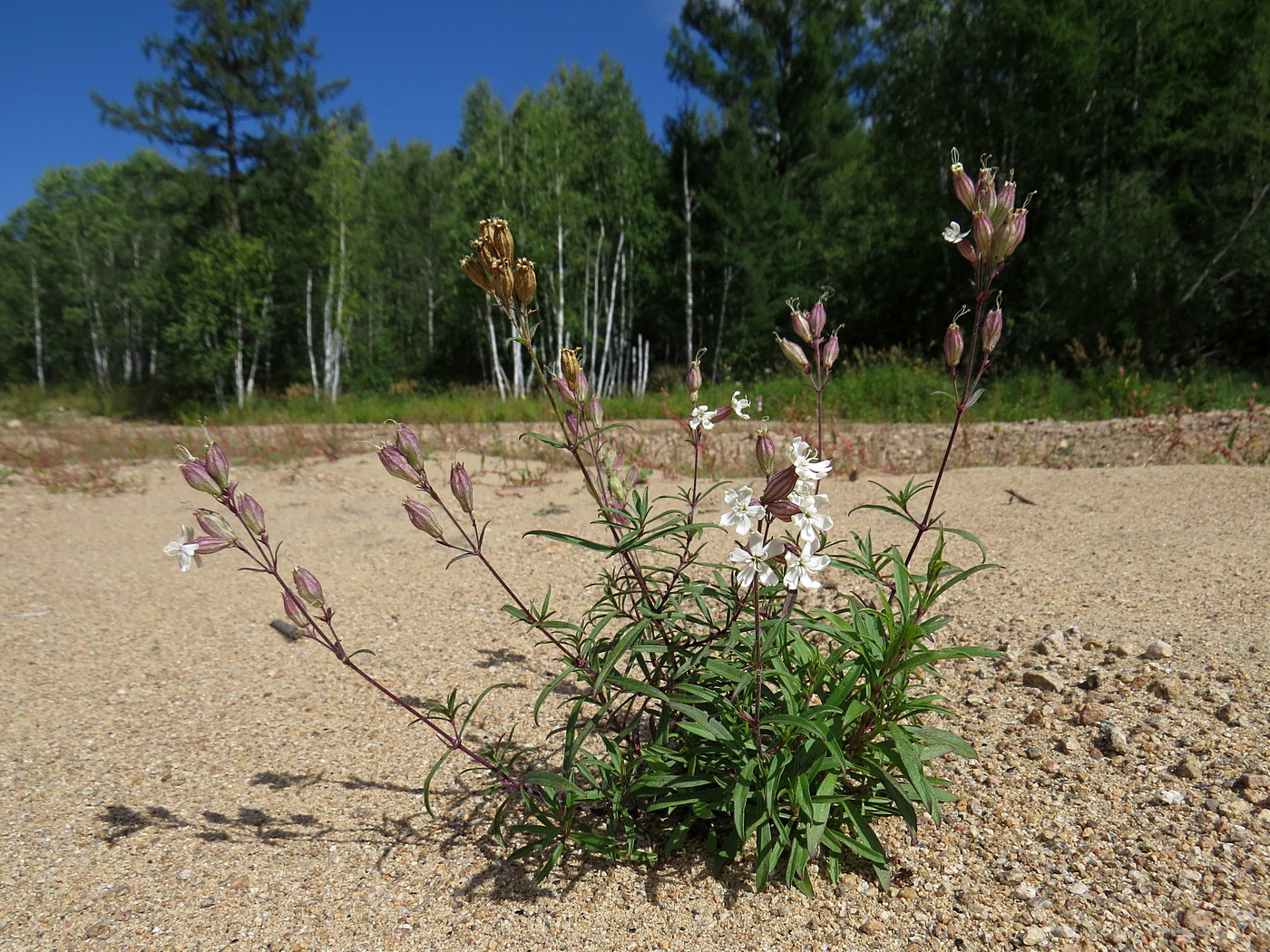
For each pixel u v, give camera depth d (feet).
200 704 9.71
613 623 10.69
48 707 9.68
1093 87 55.98
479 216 82.74
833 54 89.76
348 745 8.64
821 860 6.21
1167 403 35.32
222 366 80.94
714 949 5.46
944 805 6.66
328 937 5.82
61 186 137.18
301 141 83.76
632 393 75.31
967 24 62.64
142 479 25.54
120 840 7.06
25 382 146.20
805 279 84.48
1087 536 13.17
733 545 13.61
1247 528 12.53
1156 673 8.20
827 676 6.26
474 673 10.19
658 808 6.42
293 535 17.47
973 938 5.30
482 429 37.24
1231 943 4.97
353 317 90.68
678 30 90.17
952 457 23.67
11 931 5.93
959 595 11.25
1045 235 56.24
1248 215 49.11
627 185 86.58
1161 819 6.13
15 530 18.62
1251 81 50.85
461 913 6.00
